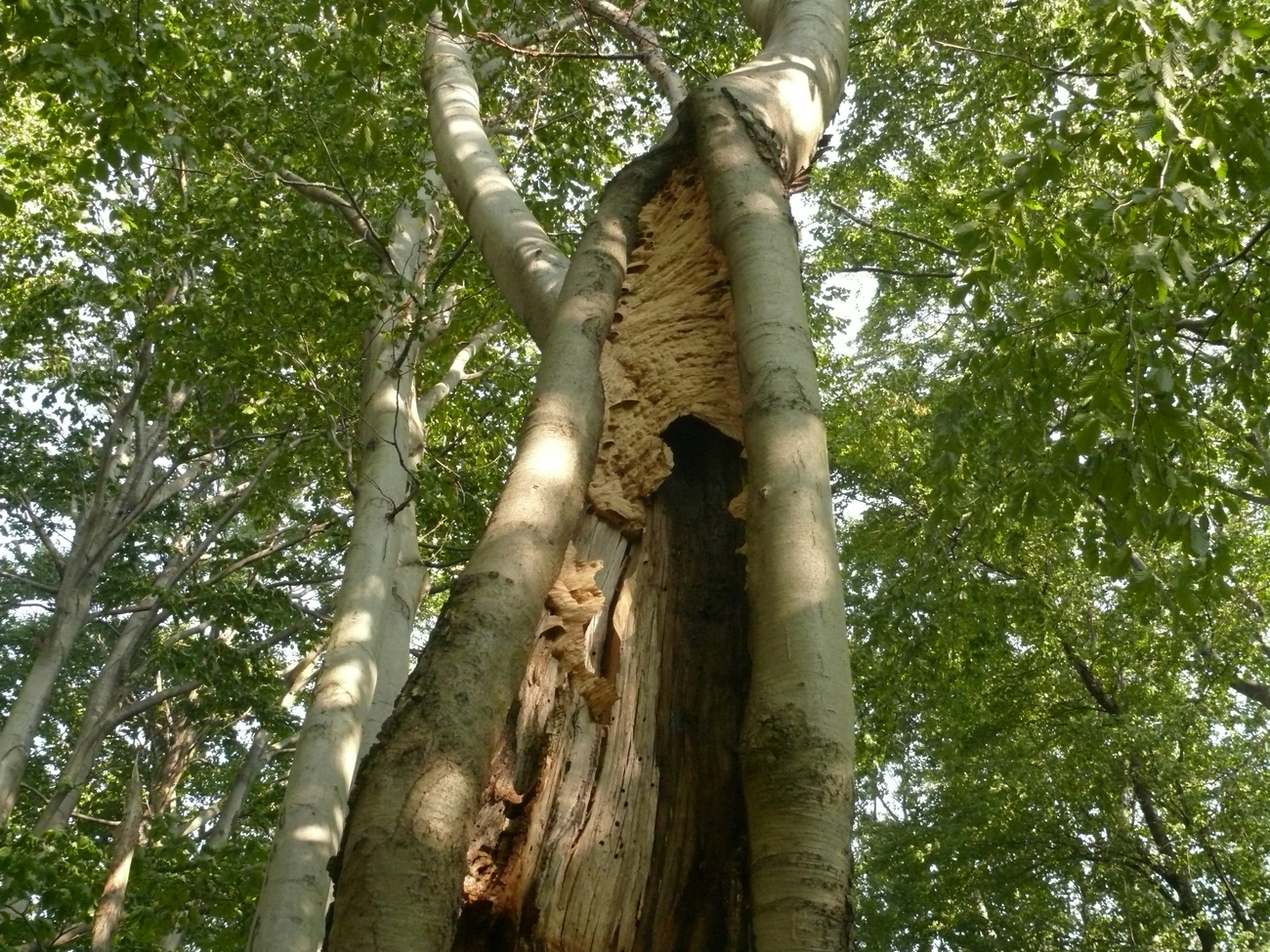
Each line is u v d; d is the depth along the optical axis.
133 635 13.45
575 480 2.44
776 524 2.31
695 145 3.44
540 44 8.87
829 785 1.96
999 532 9.41
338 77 6.20
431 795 1.75
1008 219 5.70
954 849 14.81
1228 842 13.45
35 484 15.09
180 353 9.95
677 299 3.12
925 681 10.76
